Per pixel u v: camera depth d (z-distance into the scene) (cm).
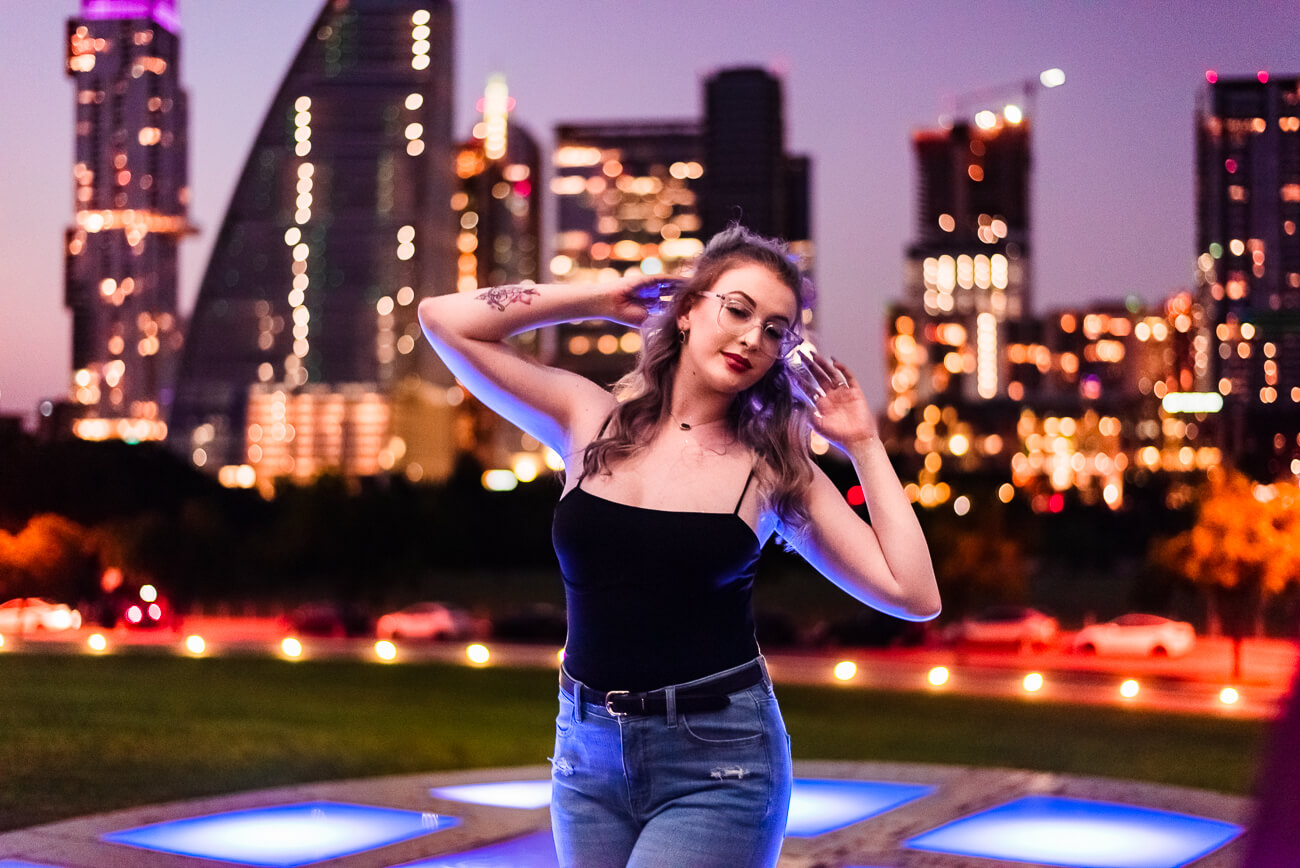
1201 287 11100
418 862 647
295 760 1122
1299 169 11456
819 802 814
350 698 1952
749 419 274
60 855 650
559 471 303
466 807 791
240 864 636
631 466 269
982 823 747
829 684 2478
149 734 1249
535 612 4075
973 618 3866
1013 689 2450
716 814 256
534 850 674
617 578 263
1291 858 110
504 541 8200
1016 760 1353
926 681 2616
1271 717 115
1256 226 11256
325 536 5134
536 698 2073
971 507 4278
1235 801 807
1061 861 654
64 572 4412
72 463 6228
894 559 268
